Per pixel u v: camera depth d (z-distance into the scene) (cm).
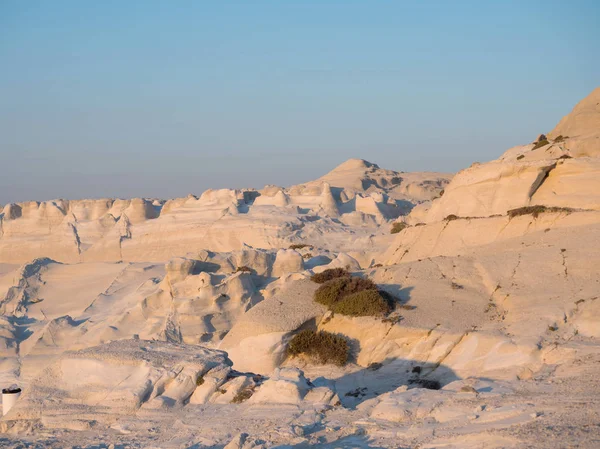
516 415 1812
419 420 1962
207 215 10150
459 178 4591
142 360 2558
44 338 5228
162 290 5303
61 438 2244
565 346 2752
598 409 1759
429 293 3541
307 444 1866
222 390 2459
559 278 3372
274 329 3416
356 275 3966
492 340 2956
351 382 3141
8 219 11731
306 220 9781
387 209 11106
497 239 4100
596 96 4859
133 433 2212
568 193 4066
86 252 10612
